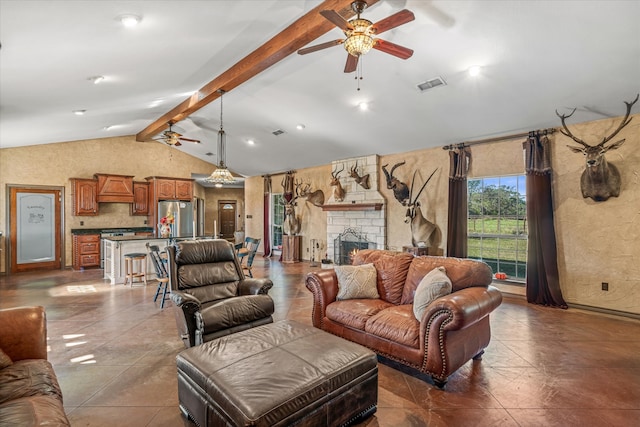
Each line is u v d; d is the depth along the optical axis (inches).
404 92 171.0
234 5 105.6
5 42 102.5
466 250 209.6
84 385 95.9
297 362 75.3
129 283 230.4
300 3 114.3
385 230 257.1
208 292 132.6
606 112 157.9
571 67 132.0
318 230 327.9
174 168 361.7
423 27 122.4
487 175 204.8
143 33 112.0
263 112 227.8
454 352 94.6
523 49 126.4
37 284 228.2
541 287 177.2
